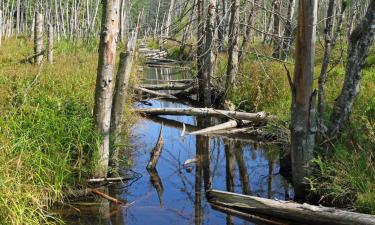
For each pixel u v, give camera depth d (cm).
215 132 808
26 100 599
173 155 681
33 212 411
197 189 548
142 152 689
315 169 490
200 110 861
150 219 457
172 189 545
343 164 480
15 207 385
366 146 496
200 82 1089
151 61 2097
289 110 745
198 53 1089
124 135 661
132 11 4381
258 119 791
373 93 709
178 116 976
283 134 678
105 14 512
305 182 491
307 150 488
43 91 696
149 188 545
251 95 926
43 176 472
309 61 465
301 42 461
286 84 883
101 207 479
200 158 671
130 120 788
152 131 827
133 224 443
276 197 522
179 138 779
